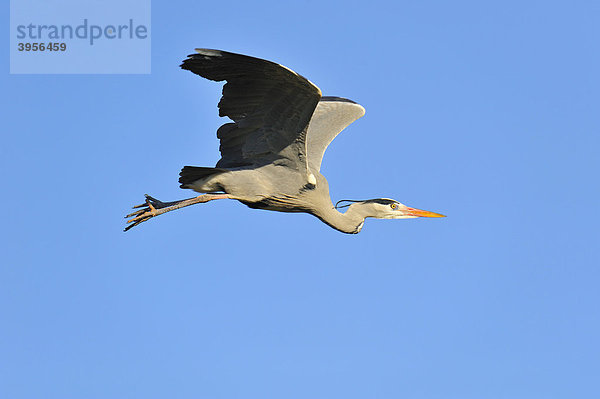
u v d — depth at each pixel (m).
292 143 14.12
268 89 13.28
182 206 14.09
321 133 16.97
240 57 12.42
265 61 12.41
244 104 13.64
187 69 12.80
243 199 14.27
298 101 13.37
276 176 14.39
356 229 16.14
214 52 12.38
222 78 13.07
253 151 14.31
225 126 14.23
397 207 16.56
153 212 14.06
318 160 16.48
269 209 14.87
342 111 17.48
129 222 14.12
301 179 14.55
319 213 15.34
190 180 14.29
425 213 16.59
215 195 14.14
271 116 13.80
